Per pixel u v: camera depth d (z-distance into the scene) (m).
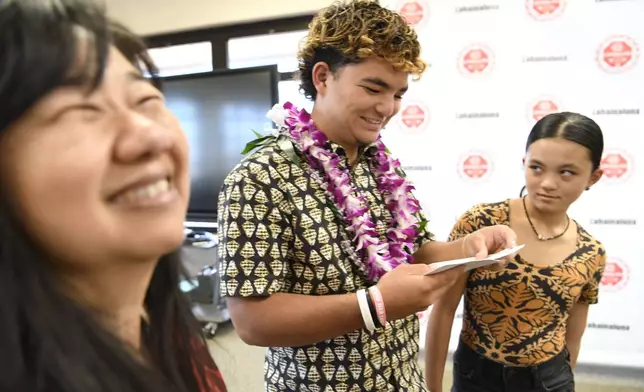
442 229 2.46
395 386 0.92
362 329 0.87
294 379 0.89
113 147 0.35
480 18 2.27
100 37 0.36
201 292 2.73
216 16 3.04
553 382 1.07
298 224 0.85
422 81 2.37
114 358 0.38
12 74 0.31
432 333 1.20
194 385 0.56
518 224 1.09
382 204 1.01
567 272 1.04
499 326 1.07
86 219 0.34
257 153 0.89
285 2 2.88
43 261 0.35
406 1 2.33
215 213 3.08
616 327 2.29
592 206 2.26
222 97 2.95
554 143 1.00
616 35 2.14
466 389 1.14
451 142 2.38
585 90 2.21
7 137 0.32
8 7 0.33
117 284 0.41
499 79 2.29
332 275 0.86
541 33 2.22
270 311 0.80
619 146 2.20
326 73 0.92
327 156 0.90
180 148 0.41
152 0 3.17
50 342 0.33
